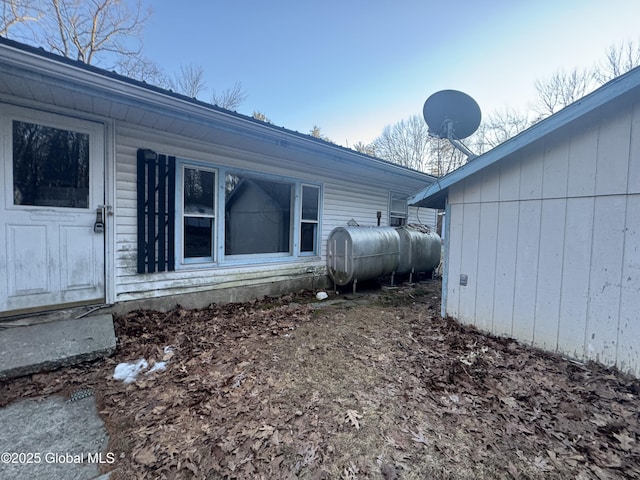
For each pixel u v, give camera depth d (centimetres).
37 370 271
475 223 409
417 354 334
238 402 238
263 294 577
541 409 231
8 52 255
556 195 331
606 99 284
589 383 269
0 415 220
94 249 387
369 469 176
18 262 340
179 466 175
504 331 381
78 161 373
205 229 500
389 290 684
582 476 170
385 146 2673
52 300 362
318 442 197
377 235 654
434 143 2361
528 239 355
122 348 325
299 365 304
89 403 237
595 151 303
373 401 243
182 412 225
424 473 174
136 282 423
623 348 286
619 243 289
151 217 428
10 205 334
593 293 305
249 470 173
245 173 538
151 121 400
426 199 489
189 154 466
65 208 366
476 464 180
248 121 431
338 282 635
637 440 197
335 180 708
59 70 282
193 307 482
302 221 648
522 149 358
